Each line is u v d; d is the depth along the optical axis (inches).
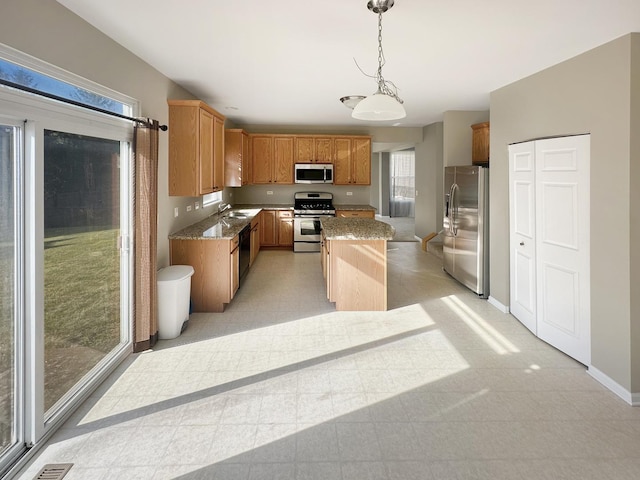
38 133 86.4
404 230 429.1
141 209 131.4
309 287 215.9
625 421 98.0
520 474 80.0
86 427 94.7
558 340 137.6
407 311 179.0
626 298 107.4
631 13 97.9
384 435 92.2
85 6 99.0
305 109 252.2
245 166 303.7
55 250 98.7
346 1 97.2
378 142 336.8
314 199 327.0
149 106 150.1
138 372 122.0
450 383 116.1
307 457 84.8
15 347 84.5
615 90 110.8
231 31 116.7
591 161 119.8
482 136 240.2
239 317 170.7
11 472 78.2
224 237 171.9
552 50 124.3
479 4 97.7
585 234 123.2
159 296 146.2
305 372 122.6
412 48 129.3
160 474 79.7
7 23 79.6
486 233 197.2
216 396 108.8
